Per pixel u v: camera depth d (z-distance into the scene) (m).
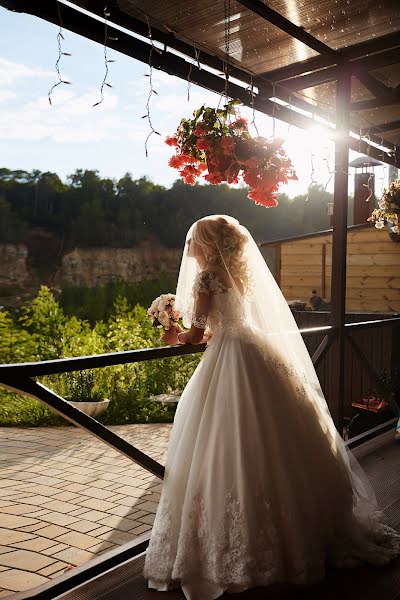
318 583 2.58
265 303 2.94
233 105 3.23
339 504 2.74
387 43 4.25
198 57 3.92
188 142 3.26
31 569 3.31
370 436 5.05
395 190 6.12
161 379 8.66
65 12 3.16
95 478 5.13
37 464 5.55
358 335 6.96
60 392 7.59
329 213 5.95
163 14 3.67
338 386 4.73
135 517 4.20
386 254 9.27
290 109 5.20
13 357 8.84
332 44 4.32
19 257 30.94
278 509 2.50
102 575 2.68
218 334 2.78
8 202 31.53
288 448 2.59
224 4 3.51
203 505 2.52
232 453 2.52
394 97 5.01
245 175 3.14
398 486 3.91
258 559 2.42
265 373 2.67
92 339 8.98
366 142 6.20
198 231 2.86
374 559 2.77
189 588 2.45
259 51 4.35
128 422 7.49
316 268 10.25
